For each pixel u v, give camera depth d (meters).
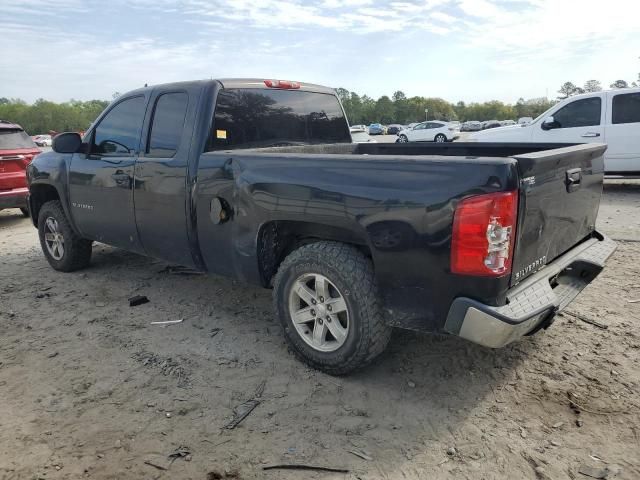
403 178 2.78
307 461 2.59
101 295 4.98
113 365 3.60
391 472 2.51
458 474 2.49
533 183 2.74
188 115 3.97
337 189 3.01
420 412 2.98
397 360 3.57
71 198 5.17
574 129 10.20
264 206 3.37
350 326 3.11
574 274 3.46
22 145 8.93
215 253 3.85
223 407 3.07
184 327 4.20
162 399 3.16
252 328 4.15
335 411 3.00
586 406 2.98
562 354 3.58
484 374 3.37
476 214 2.55
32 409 3.09
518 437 2.74
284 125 4.55
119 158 4.54
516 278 2.78
